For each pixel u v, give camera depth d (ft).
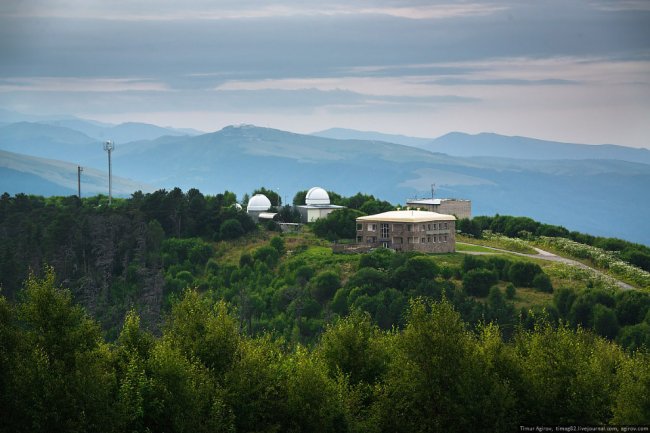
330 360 473.67
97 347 436.35
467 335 463.01
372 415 436.76
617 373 471.62
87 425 374.43
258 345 481.46
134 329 456.45
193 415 396.57
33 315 419.95
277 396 437.17
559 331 488.02
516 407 438.81
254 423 425.28
